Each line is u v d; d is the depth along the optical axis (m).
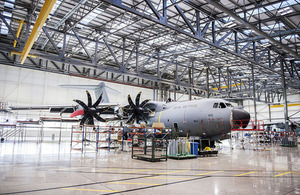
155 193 5.43
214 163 10.98
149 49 29.30
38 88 34.91
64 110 24.41
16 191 5.37
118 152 15.67
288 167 9.84
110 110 21.27
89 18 22.05
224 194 5.44
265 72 39.88
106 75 40.97
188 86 31.28
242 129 18.84
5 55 32.59
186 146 13.48
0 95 32.06
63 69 36.66
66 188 5.72
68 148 18.19
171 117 18.05
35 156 12.41
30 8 20.11
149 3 15.29
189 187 6.08
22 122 27.42
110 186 6.03
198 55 31.31
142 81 45.34
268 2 18.25
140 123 18.91
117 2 13.91
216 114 15.40
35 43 29.75
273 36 22.77
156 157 11.98
